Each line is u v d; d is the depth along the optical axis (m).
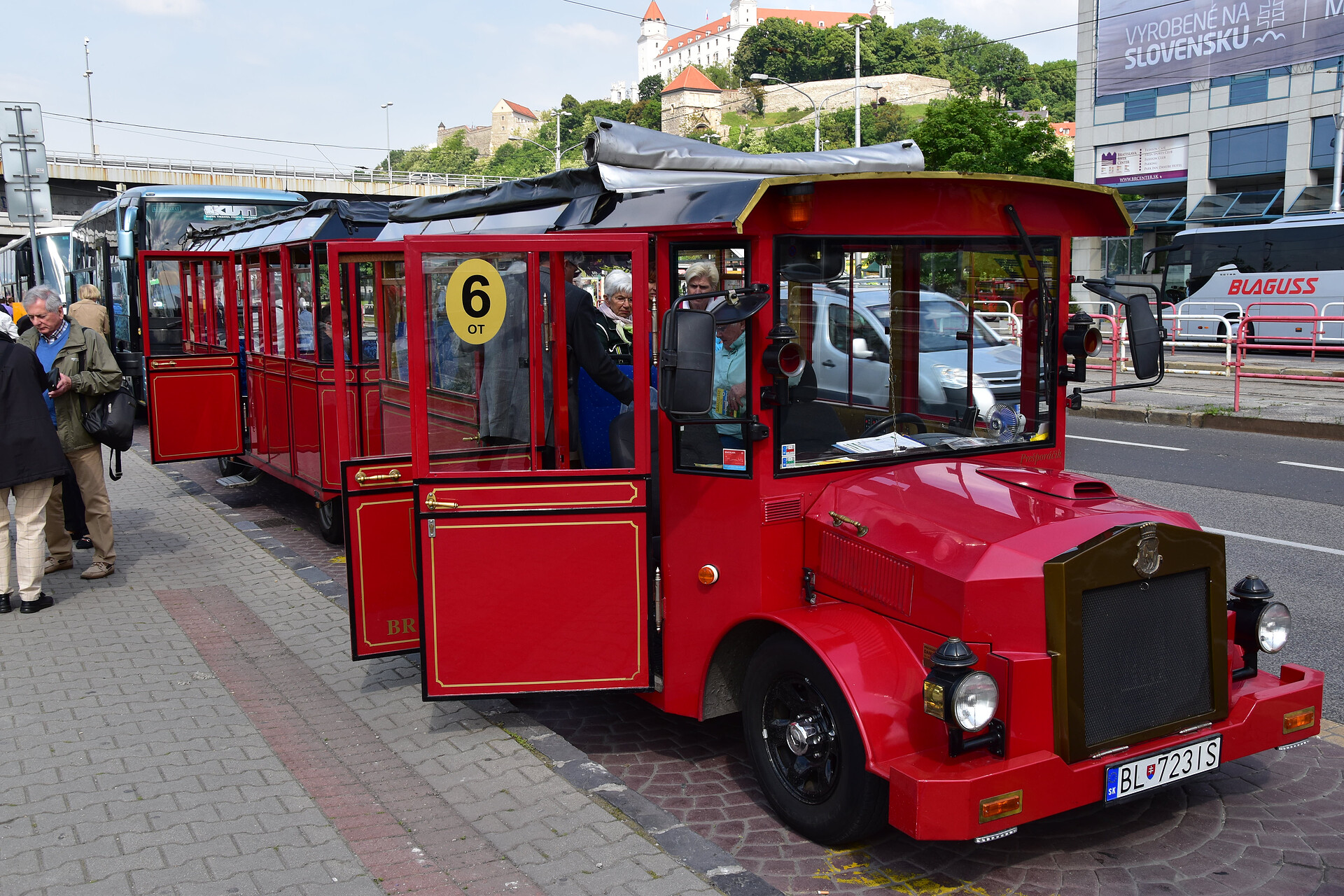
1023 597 3.30
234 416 10.25
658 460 4.38
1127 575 3.40
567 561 4.29
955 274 4.30
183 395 9.91
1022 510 3.65
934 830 3.12
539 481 4.23
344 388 5.13
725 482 4.02
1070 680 3.29
